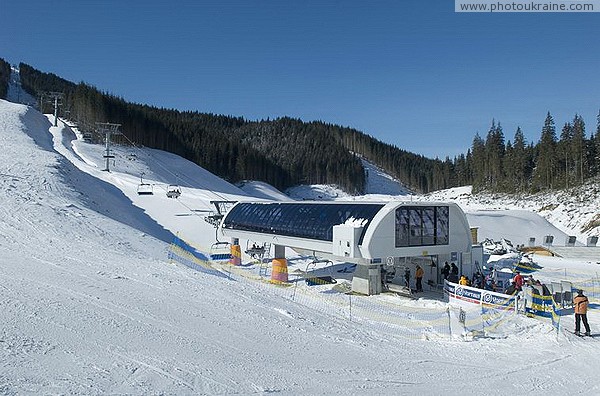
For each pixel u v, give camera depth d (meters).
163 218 34.91
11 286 9.55
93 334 7.39
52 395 4.84
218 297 12.45
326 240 20.02
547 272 26.66
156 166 75.88
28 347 6.21
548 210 68.62
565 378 8.96
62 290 10.05
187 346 7.78
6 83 163.25
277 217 23.62
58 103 104.00
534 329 13.66
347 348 9.76
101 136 85.56
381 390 7.15
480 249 22.27
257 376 6.85
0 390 4.71
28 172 30.25
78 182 33.62
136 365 6.35
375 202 19.97
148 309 9.77
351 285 20.30
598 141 78.06
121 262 15.48
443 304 17.33
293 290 17.72
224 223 26.78
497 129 101.88
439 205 20.17
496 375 8.88
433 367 9.11
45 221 20.34
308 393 6.49
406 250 19.14
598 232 53.31
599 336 13.20
